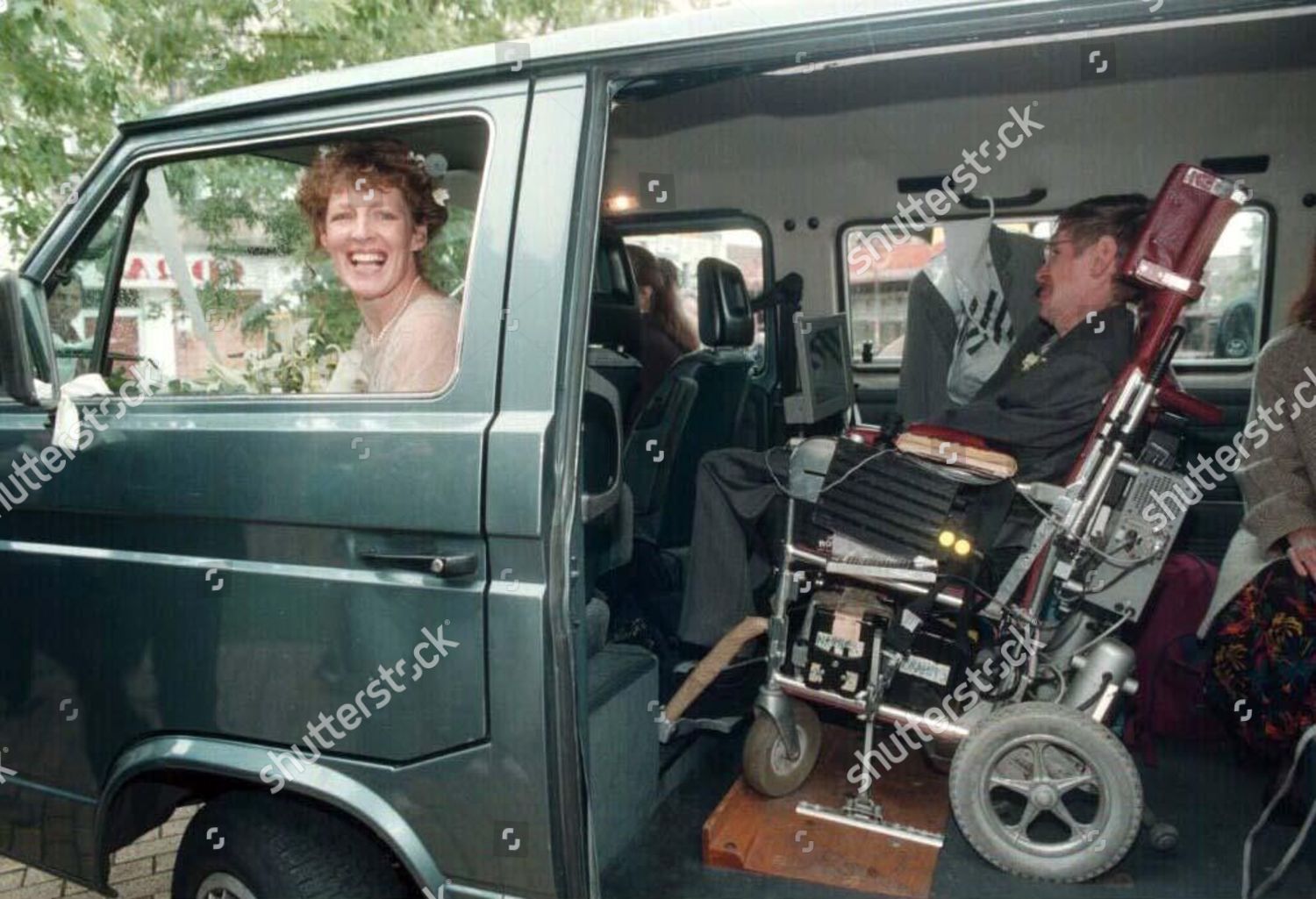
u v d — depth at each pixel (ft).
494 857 6.69
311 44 19.40
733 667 9.62
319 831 7.54
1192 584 10.23
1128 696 9.14
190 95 18.89
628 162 16.66
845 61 6.74
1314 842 7.67
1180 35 11.87
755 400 15.65
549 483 6.46
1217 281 14.43
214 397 7.57
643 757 8.32
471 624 6.60
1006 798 8.66
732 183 16.24
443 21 20.58
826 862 8.05
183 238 8.43
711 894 7.70
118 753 7.98
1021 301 12.23
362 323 8.15
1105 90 14.03
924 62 12.92
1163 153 14.10
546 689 6.45
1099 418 8.24
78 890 11.67
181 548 7.60
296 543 7.15
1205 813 8.88
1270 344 8.68
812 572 8.80
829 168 15.70
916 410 12.42
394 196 7.97
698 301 13.04
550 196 6.75
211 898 7.98
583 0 21.98
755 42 6.44
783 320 14.97
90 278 8.66
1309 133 13.56
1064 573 8.32
